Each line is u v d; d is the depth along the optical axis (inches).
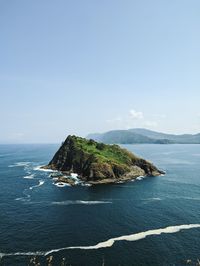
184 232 2313.0
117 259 1863.9
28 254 1932.8
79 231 2337.6
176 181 4645.7
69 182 4340.6
